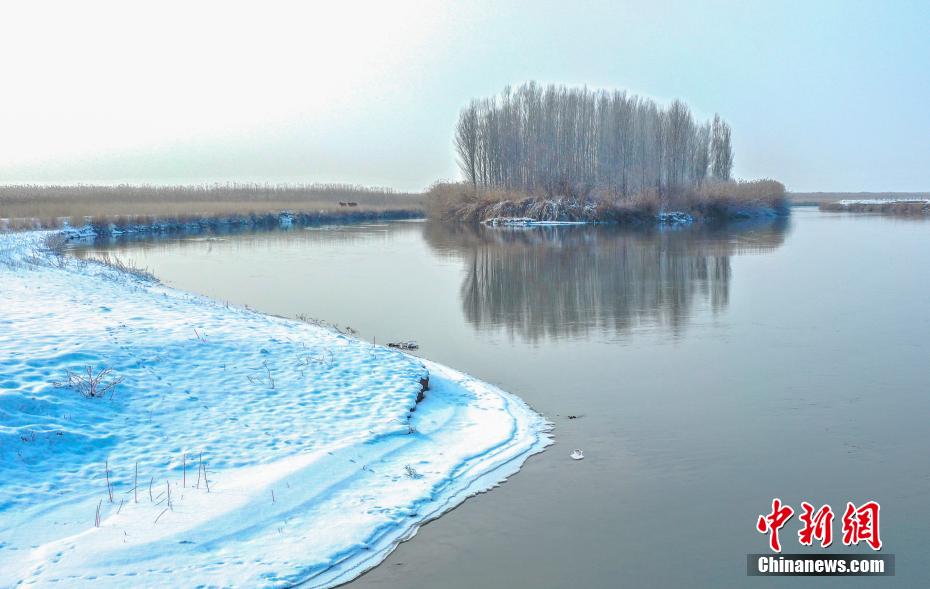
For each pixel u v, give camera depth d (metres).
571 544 6.62
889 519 7.14
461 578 6.05
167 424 8.31
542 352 13.51
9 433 7.32
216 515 6.45
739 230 45.62
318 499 6.99
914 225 50.47
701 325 15.98
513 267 26.48
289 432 8.39
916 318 16.59
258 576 5.75
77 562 5.63
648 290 20.86
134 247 34.97
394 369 10.70
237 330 11.75
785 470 8.22
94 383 8.73
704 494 7.62
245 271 25.45
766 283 22.06
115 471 7.20
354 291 20.75
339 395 9.59
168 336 10.83
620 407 10.33
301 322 14.80
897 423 9.71
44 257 22.20
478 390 10.84
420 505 7.18
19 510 6.36
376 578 5.98
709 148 67.25
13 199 62.47
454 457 8.27
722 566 6.32
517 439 8.98
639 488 7.73
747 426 9.59
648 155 58.38
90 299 13.66
